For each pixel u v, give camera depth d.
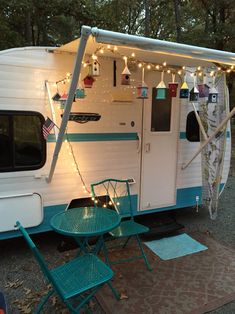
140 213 4.20
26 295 2.80
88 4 11.23
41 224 3.54
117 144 3.89
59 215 3.02
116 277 3.10
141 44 2.37
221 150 4.33
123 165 3.97
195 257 3.51
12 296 2.79
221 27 10.98
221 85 4.14
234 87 14.32
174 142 4.32
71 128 3.57
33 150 3.40
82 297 2.60
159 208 4.34
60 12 10.76
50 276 2.03
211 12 12.02
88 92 3.60
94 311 2.61
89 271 2.38
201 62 3.70
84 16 11.05
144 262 3.39
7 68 3.16
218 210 5.14
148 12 14.34
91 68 2.97
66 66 3.48
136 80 3.89
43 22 11.55
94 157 3.76
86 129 3.66
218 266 3.33
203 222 4.61
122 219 4.11
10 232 3.35
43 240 3.93
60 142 3.07
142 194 4.17
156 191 4.28
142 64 3.50
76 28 11.39
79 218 2.94
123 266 3.31
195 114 4.29
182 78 4.19
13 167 3.30
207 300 2.76
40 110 3.39
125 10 15.88
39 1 10.16
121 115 3.86
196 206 4.96
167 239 3.98
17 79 3.22
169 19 14.82
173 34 14.84
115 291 2.75
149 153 4.14
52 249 3.70
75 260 2.54
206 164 4.31
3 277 3.10
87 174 3.75
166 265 3.34
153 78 4.00
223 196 5.93
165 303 2.71
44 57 3.34
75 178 3.68
